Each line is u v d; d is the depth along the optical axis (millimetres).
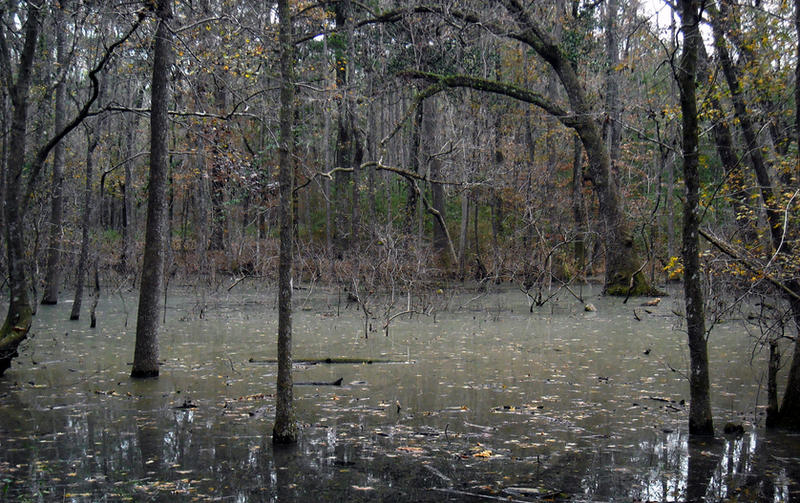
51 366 9820
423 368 9602
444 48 22328
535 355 10688
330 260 23484
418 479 4977
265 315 16734
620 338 12578
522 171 25500
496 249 24156
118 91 19578
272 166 22578
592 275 27312
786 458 5441
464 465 5312
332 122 33344
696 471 5148
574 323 14977
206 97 10680
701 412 6137
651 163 26406
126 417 6848
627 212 22031
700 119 8734
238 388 8289
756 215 8586
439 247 28016
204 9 10039
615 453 5602
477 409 7152
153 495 4645
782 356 10227
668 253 23156
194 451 5684
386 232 21031
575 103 20531
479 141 25000
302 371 9383
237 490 4746
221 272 24578
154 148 9023
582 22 26312
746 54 10016
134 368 8992
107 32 9055
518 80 30594
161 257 9188
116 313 17016
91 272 22656
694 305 6102
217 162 11148
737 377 8734
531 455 5562
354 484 4871
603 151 20828
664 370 9352
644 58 16500
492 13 19766
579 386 8305
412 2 19109
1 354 8883
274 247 27609
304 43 23250
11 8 9719
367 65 23109
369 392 8023
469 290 23594
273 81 13852
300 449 5738
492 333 13344
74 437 6109
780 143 10102
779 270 6758
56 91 16172
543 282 20453
